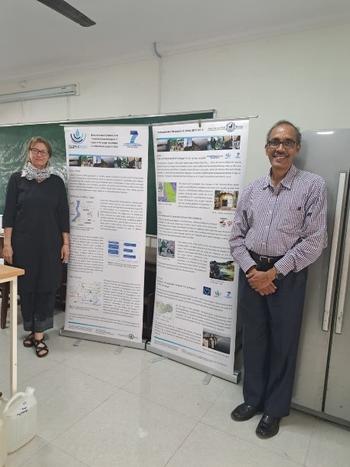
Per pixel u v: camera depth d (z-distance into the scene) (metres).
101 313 2.76
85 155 2.61
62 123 3.72
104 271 2.70
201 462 1.61
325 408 1.91
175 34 2.86
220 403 2.07
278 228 1.73
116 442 1.71
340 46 2.45
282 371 1.85
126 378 2.30
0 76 4.20
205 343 2.39
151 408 2.00
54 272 2.60
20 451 1.63
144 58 3.28
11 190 2.51
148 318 2.88
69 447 1.67
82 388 2.17
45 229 2.51
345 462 1.65
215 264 2.29
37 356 2.55
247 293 1.89
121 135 2.51
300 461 1.64
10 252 2.53
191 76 3.07
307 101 2.61
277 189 1.76
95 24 2.73
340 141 1.72
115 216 2.61
